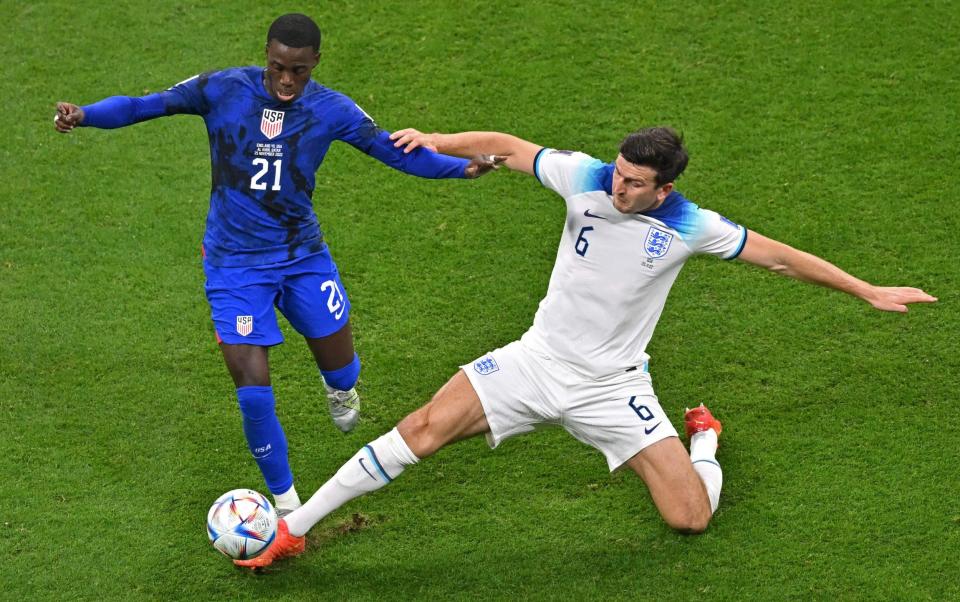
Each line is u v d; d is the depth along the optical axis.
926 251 27.34
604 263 19.61
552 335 20.22
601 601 20.56
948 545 21.36
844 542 21.50
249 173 19.53
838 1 33.72
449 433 20.28
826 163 29.53
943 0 33.59
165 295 26.50
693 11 33.53
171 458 23.12
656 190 18.66
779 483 22.67
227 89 19.45
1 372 24.59
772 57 32.25
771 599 20.53
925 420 23.80
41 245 27.52
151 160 29.72
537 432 23.98
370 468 20.22
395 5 33.81
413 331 25.97
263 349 20.05
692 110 30.91
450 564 21.28
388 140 19.97
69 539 21.41
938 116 30.55
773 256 19.61
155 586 20.72
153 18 33.31
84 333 25.55
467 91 31.44
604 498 22.58
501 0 33.94
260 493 22.45
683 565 21.17
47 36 32.84
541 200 28.98
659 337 25.81
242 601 20.52
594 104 31.09
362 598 20.61
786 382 24.75
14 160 29.56
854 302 26.39
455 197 29.00
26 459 22.86
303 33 18.48
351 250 27.67
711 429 22.48
